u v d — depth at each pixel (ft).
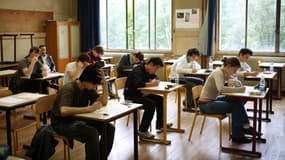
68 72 16.57
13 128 12.00
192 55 19.66
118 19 31.37
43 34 29.53
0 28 25.55
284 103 21.70
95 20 31.30
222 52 27.32
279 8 25.32
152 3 29.71
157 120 15.65
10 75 20.51
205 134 15.23
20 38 27.35
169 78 20.36
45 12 29.60
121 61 21.75
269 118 17.81
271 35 25.85
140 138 14.42
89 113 10.01
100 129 10.56
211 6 26.25
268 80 17.93
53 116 10.34
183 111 19.48
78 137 9.95
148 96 15.26
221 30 27.48
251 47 26.63
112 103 11.48
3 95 13.12
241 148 13.37
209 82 13.64
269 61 25.40
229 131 14.74
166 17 29.30
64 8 31.68
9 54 26.53
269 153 12.87
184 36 28.17
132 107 10.84
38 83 18.10
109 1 31.50
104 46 32.22
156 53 29.96
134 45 31.01
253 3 26.12
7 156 7.83
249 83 24.27
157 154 12.80
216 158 12.40
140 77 14.42
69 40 30.48
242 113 13.56
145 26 30.30
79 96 10.31
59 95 10.36
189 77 19.83
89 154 9.86
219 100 14.10
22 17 27.37
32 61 17.98
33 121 13.12
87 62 16.38
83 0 31.50
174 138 14.70
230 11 26.96
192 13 27.63
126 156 12.61
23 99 11.82
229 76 13.98
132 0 30.50
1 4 25.55
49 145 10.02
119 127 16.28
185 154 12.80
